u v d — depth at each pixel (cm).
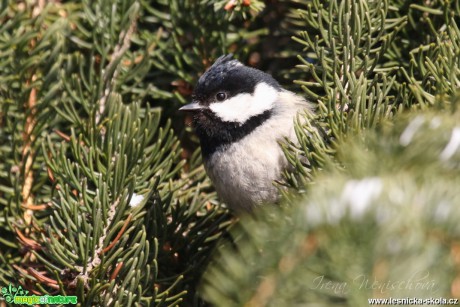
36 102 204
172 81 205
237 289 195
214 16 204
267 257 195
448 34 201
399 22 202
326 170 198
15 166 203
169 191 202
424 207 194
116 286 199
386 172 195
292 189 200
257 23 205
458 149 195
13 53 204
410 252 194
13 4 205
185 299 202
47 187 203
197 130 204
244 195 203
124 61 204
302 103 203
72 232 200
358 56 202
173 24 204
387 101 199
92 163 201
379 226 194
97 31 204
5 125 204
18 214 202
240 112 203
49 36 204
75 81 204
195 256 202
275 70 205
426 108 197
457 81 199
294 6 205
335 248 194
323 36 201
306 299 195
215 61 204
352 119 199
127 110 201
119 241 200
